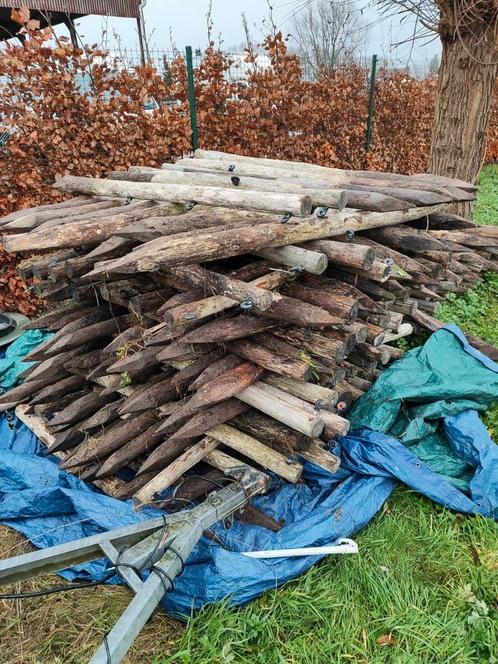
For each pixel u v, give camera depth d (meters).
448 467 3.06
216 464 2.83
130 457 2.89
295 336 2.74
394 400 3.24
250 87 6.44
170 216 2.78
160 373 3.11
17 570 1.98
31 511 2.93
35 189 5.04
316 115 7.52
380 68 9.53
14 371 4.11
